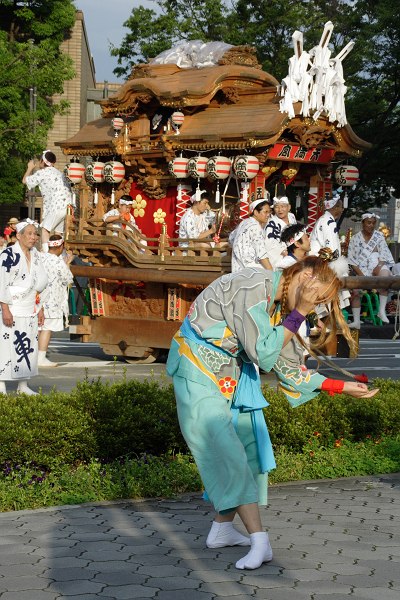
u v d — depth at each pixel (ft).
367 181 121.08
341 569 21.21
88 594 19.44
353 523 25.09
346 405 34.76
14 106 125.29
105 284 57.72
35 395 32.24
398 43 112.06
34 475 28.17
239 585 20.08
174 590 19.74
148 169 56.08
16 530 23.99
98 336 57.77
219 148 51.67
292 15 126.00
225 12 138.51
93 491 27.50
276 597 19.40
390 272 63.46
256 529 21.26
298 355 22.35
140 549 22.52
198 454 21.68
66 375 51.42
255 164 50.70
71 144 59.31
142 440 30.73
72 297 76.13
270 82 54.44
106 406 30.96
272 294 21.42
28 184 61.31
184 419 21.80
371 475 31.14
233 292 21.35
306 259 21.52
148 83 53.78
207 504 26.91
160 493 27.61
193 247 52.44
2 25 150.71
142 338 55.88
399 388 38.65
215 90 52.80
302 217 58.44
